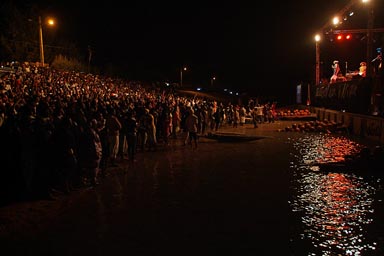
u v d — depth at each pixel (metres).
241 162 14.58
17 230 7.44
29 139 9.30
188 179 11.72
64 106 12.37
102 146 11.92
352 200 9.30
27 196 9.48
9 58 45.88
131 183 11.23
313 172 12.56
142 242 6.84
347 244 6.68
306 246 6.61
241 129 27.98
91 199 9.55
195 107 24.47
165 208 8.79
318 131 25.58
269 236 7.06
